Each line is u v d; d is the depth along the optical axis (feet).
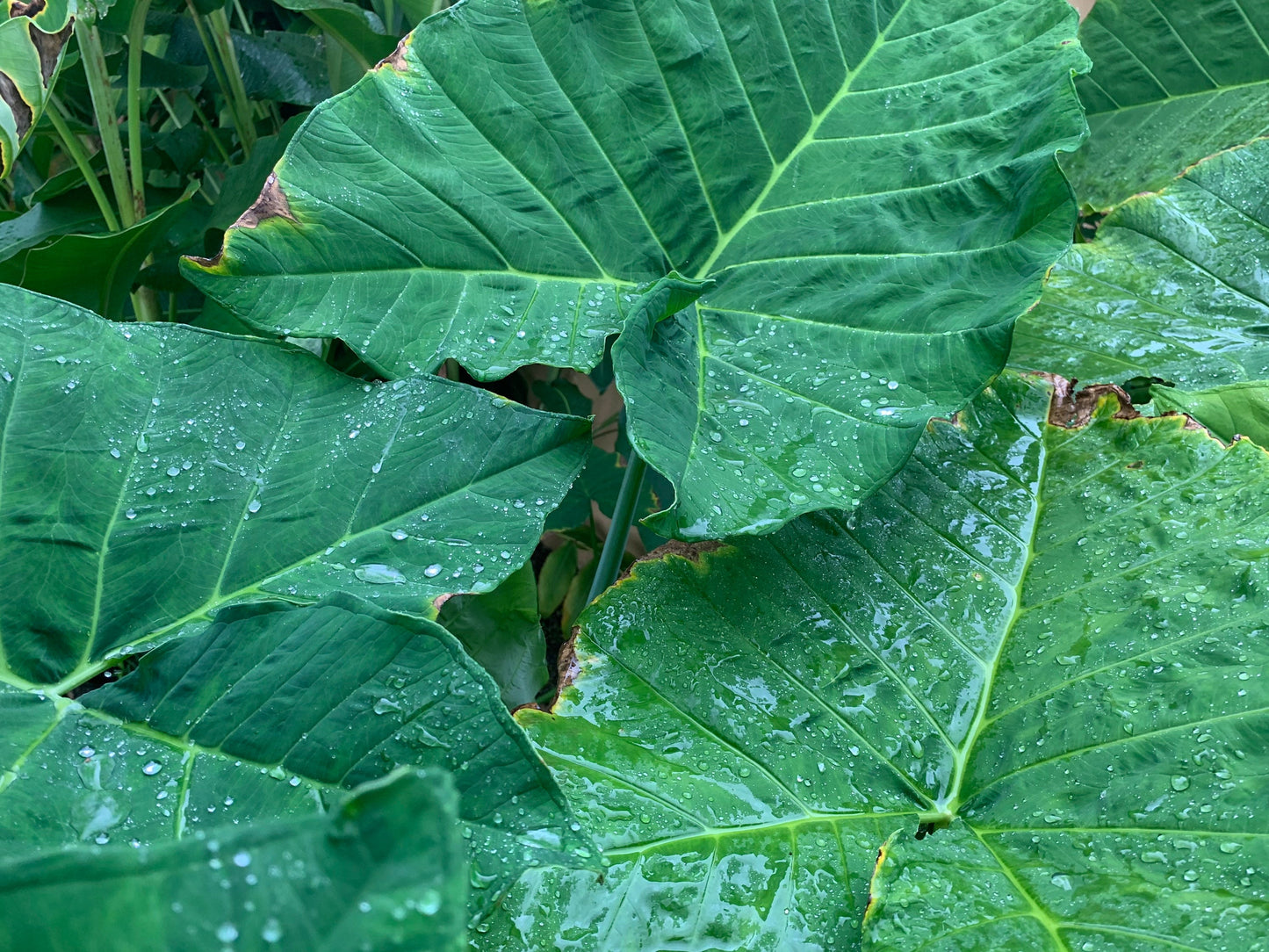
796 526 2.19
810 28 2.31
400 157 2.09
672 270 2.23
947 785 1.95
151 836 1.49
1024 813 1.87
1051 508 2.21
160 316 3.61
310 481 1.86
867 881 1.83
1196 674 1.90
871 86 2.31
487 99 2.15
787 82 2.29
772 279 2.21
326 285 2.02
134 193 3.13
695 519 1.77
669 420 1.86
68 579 1.72
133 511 1.78
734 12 2.27
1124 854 1.76
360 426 1.92
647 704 2.01
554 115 2.19
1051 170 2.00
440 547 1.81
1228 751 1.81
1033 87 2.16
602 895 1.78
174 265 3.09
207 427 1.87
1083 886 1.73
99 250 2.57
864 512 2.22
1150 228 2.91
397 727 1.54
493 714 1.53
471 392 1.95
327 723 1.55
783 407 2.00
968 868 1.79
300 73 3.71
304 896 0.91
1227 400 2.40
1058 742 1.92
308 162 2.03
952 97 2.25
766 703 2.02
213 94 4.16
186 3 3.36
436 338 2.04
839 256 2.19
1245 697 1.84
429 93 2.12
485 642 2.93
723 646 2.07
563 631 3.84
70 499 1.76
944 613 2.11
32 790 1.51
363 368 3.07
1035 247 2.00
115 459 1.80
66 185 3.20
